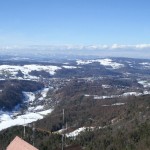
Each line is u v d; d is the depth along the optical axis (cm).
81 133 15938
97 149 12381
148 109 18712
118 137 13100
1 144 12362
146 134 12369
